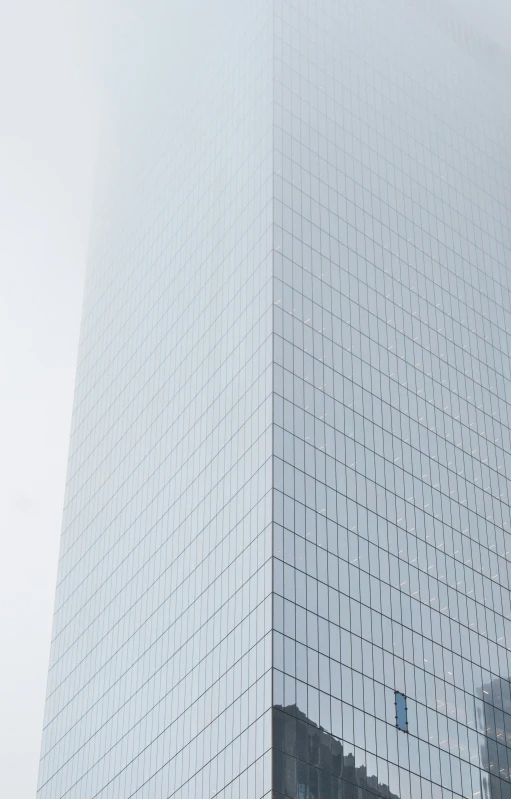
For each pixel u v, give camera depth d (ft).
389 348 483.51
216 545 418.51
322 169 520.01
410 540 426.92
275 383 417.69
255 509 394.73
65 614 567.59
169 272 583.58
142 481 522.47
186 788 377.71
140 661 457.68
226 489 426.10
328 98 562.25
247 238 493.36
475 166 641.81
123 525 527.81
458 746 387.55
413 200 569.64
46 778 519.60
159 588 461.78
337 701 355.36
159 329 568.41
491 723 407.23
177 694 410.72
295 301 451.94
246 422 428.15
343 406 437.99
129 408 572.92
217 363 477.36
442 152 621.72
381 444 444.14
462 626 424.46
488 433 508.94
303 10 593.83
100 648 507.30
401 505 433.89
